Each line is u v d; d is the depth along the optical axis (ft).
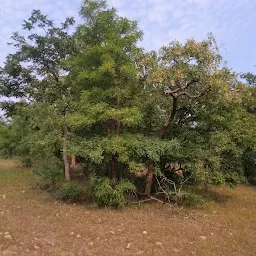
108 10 32.63
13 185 41.88
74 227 23.43
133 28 32.71
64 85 39.70
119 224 24.76
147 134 34.30
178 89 30.14
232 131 34.22
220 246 20.80
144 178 35.50
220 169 35.14
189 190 34.55
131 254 18.72
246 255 19.49
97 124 32.99
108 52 30.73
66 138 34.04
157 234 22.61
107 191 29.27
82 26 33.04
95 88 31.01
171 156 32.65
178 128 35.17
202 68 29.37
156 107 34.09
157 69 29.58
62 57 47.83
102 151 29.09
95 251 18.98
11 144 71.10
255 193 43.29
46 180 38.83
